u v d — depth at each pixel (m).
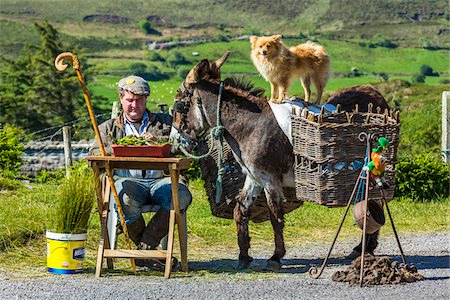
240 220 9.41
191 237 11.80
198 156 9.66
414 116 26.03
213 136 9.21
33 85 61.97
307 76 10.59
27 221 11.07
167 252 8.83
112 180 8.80
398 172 15.97
